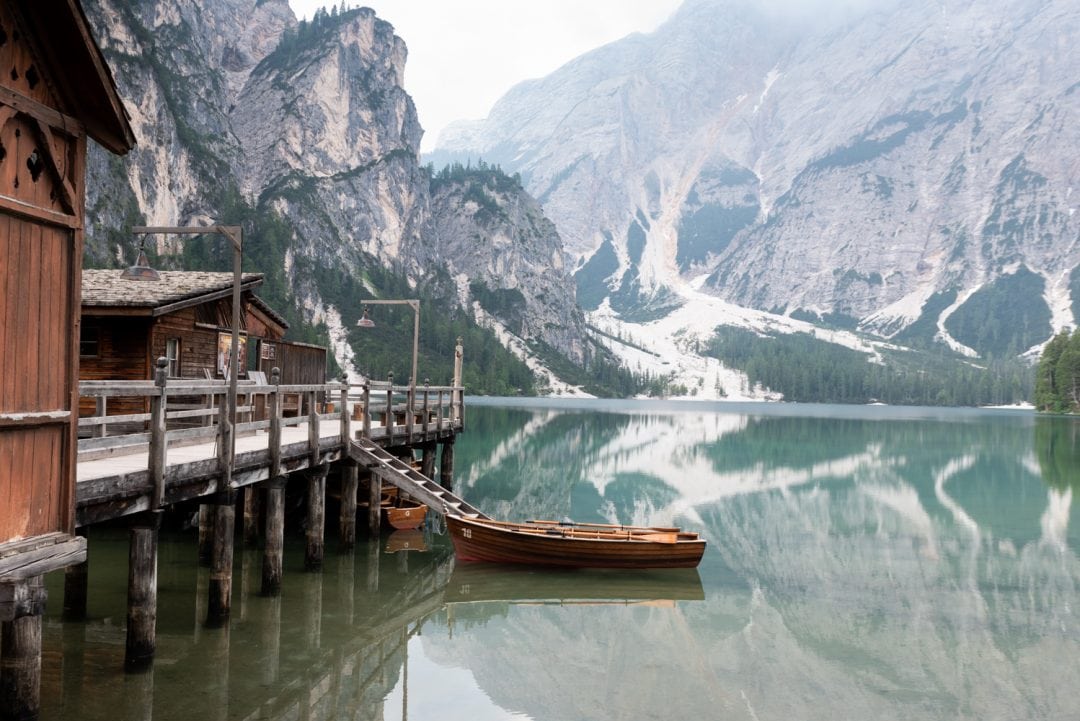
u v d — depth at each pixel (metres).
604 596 22.50
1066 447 78.88
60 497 10.30
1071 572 26.50
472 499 38.81
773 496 43.56
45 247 9.97
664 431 98.81
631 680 16.36
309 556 22.34
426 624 19.36
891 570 26.56
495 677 16.19
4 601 9.09
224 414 15.52
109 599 18.23
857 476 52.94
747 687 16.14
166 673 14.38
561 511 36.75
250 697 13.70
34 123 9.63
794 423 127.25
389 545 27.25
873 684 16.42
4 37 9.08
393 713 14.02
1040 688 16.34
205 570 21.58
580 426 103.00
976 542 31.47
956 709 15.25
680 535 26.23
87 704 12.76
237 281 15.85
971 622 20.83
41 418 9.71
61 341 10.33
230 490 16.09
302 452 20.12
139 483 12.56
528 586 23.08
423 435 31.67
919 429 112.44
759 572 25.91
